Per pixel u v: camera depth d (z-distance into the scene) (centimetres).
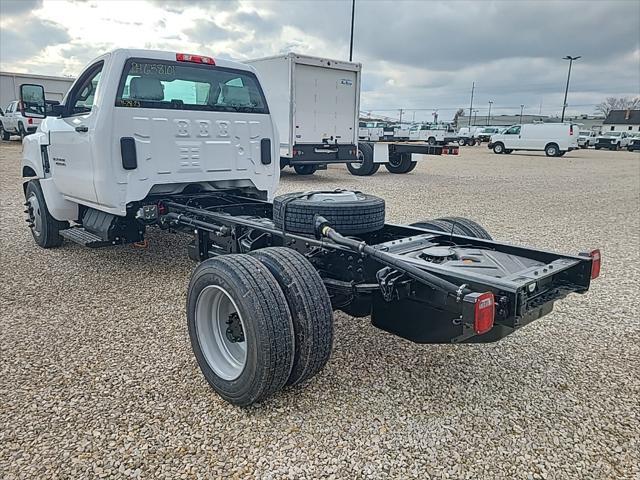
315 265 350
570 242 719
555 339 392
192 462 247
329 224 337
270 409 292
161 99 477
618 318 436
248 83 537
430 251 328
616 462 253
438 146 1512
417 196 1143
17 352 355
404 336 313
